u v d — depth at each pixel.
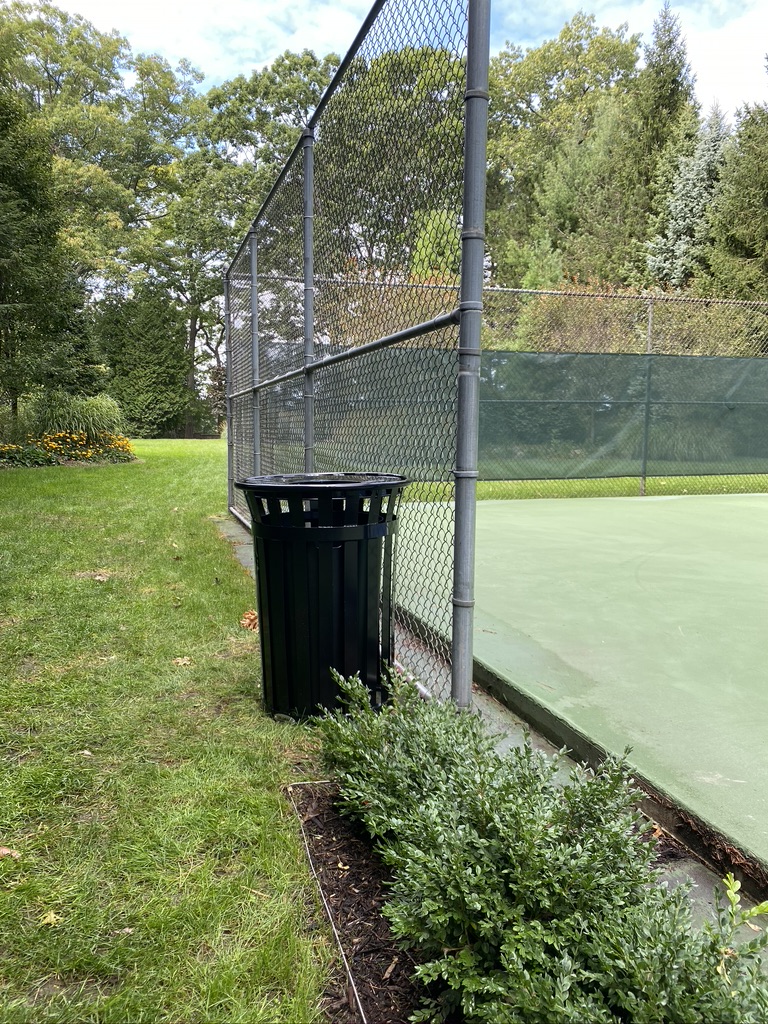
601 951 0.92
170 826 1.47
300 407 3.81
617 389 7.70
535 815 1.10
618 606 3.08
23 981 1.07
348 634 1.97
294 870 1.33
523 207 18.59
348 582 1.94
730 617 2.91
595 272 15.27
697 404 7.92
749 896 1.27
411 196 2.07
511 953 0.91
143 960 1.11
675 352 10.20
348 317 2.89
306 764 1.75
